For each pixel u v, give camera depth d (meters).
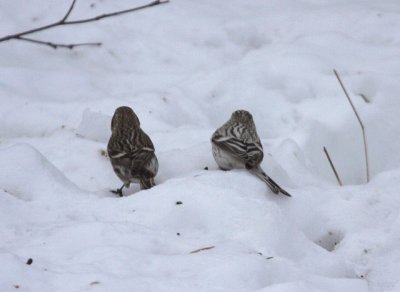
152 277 7.53
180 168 11.99
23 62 15.34
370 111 14.02
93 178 11.79
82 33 16.22
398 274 9.04
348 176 13.69
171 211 9.29
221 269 7.70
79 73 15.21
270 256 8.43
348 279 8.06
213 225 9.05
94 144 12.59
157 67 15.73
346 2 17.66
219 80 15.01
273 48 15.97
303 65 15.03
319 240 10.18
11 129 13.42
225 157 11.39
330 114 14.02
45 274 7.42
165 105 14.16
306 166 12.68
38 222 9.30
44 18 16.48
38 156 10.53
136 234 8.59
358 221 10.16
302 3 17.72
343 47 15.78
